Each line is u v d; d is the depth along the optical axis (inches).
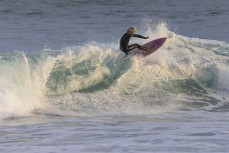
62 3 6555.1
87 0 6850.4
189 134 1737.2
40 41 3890.3
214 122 1987.0
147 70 2637.8
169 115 2170.3
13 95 2282.2
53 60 2524.6
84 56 2608.3
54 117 2148.1
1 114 2156.7
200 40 3233.3
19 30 4544.8
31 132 1833.2
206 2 7076.8
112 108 2314.2
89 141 1659.7
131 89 2532.0
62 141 1672.0
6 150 1563.7
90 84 2504.9
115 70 2593.5
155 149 1536.7
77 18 5511.8
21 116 2162.9
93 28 4751.5
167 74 2657.5
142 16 5767.7
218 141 1628.9
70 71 2511.1
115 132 1801.2
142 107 2349.9
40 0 6692.9
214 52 2942.9
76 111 2260.1
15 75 2341.3
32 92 2359.7
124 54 2679.6
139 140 1658.5
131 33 2659.9
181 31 4810.5
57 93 2426.2
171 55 2827.3
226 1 7219.5
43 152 1528.1
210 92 2628.0
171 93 2561.5
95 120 2069.4
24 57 2409.0
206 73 2711.6
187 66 2711.6
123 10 6181.1
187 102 2475.4
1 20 5285.4
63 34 4318.4
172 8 6471.5
